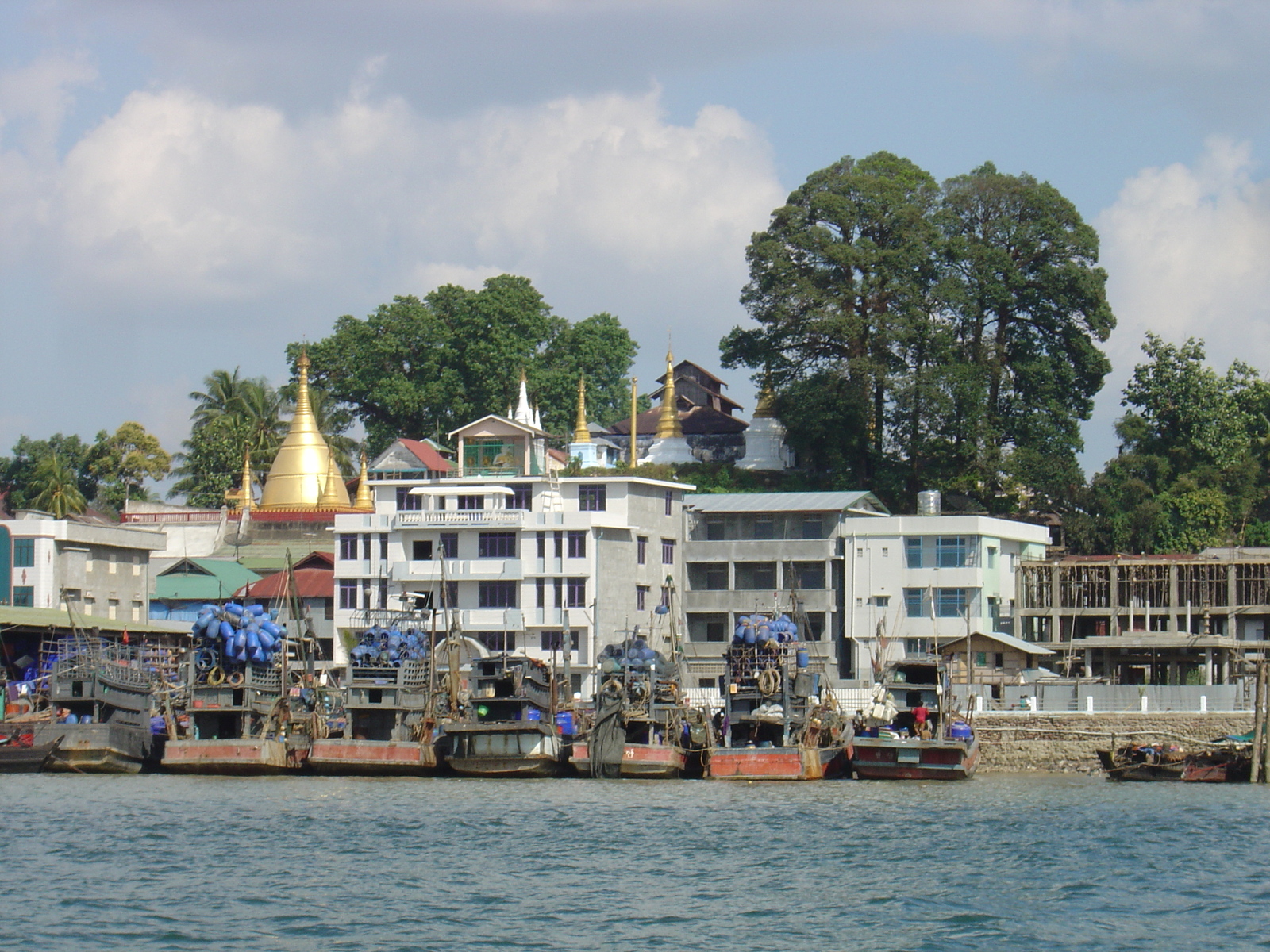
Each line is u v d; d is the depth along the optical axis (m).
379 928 76.06
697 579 199.62
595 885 85.88
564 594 186.75
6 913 78.00
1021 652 164.00
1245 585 181.12
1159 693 153.62
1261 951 73.12
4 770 136.12
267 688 138.75
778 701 136.38
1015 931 76.50
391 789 126.44
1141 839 101.38
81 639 157.62
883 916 79.25
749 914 79.69
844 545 193.00
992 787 131.50
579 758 136.62
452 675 142.50
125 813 109.56
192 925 76.25
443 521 191.12
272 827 104.06
